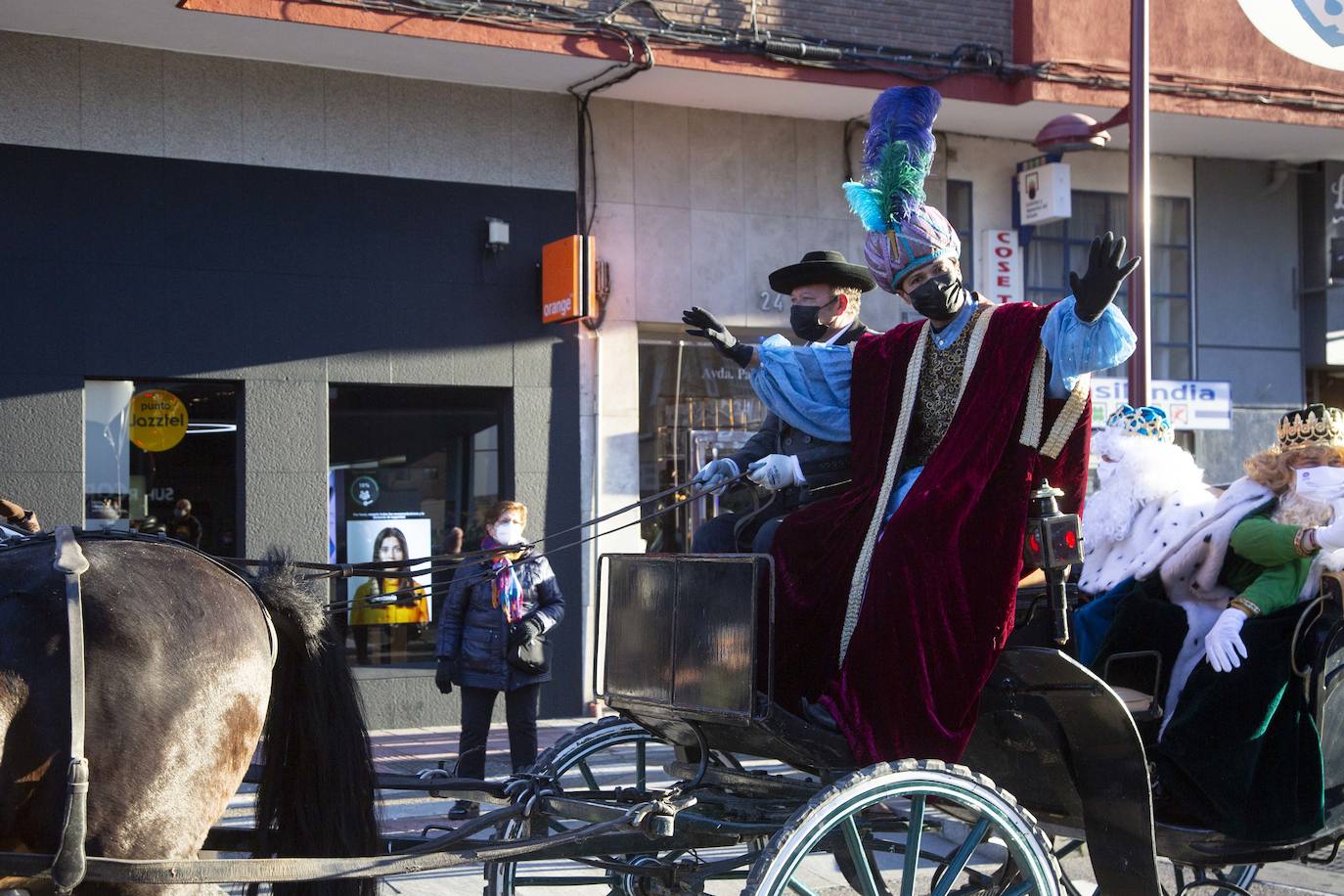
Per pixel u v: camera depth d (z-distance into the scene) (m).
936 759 4.04
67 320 9.92
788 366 5.07
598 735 5.32
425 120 11.06
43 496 9.84
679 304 11.88
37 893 3.30
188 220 10.29
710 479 5.21
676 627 4.38
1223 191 13.97
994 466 4.24
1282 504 4.91
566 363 11.48
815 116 12.34
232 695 3.59
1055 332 4.20
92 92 10.05
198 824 3.51
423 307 11.00
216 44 10.17
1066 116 11.42
